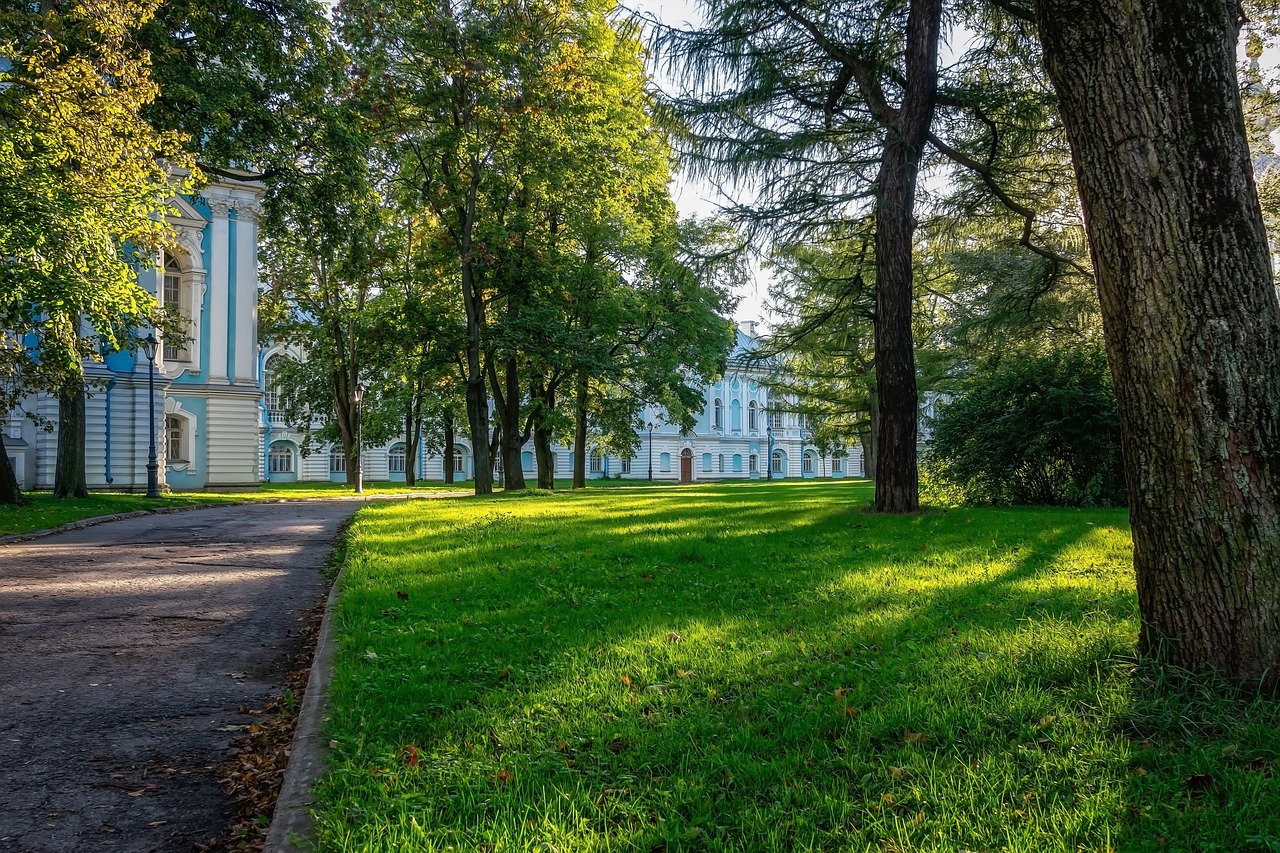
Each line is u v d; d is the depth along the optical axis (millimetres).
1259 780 2824
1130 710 3496
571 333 27828
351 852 2568
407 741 3553
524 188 27703
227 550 12117
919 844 2553
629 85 25094
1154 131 3674
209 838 3018
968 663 4371
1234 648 3582
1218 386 3584
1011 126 13938
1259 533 3539
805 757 3244
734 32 13086
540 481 35438
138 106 13930
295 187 20625
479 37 23750
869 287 16406
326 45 21047
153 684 5008
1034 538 9852
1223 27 3641
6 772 3596
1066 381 16219
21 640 6125
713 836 2672
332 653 5109
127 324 16219
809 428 40688
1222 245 3580
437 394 41156
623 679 4281
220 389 39312
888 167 13617
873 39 13750
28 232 11445
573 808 2795
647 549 9680
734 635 5301
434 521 14797
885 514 13773
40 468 33906
